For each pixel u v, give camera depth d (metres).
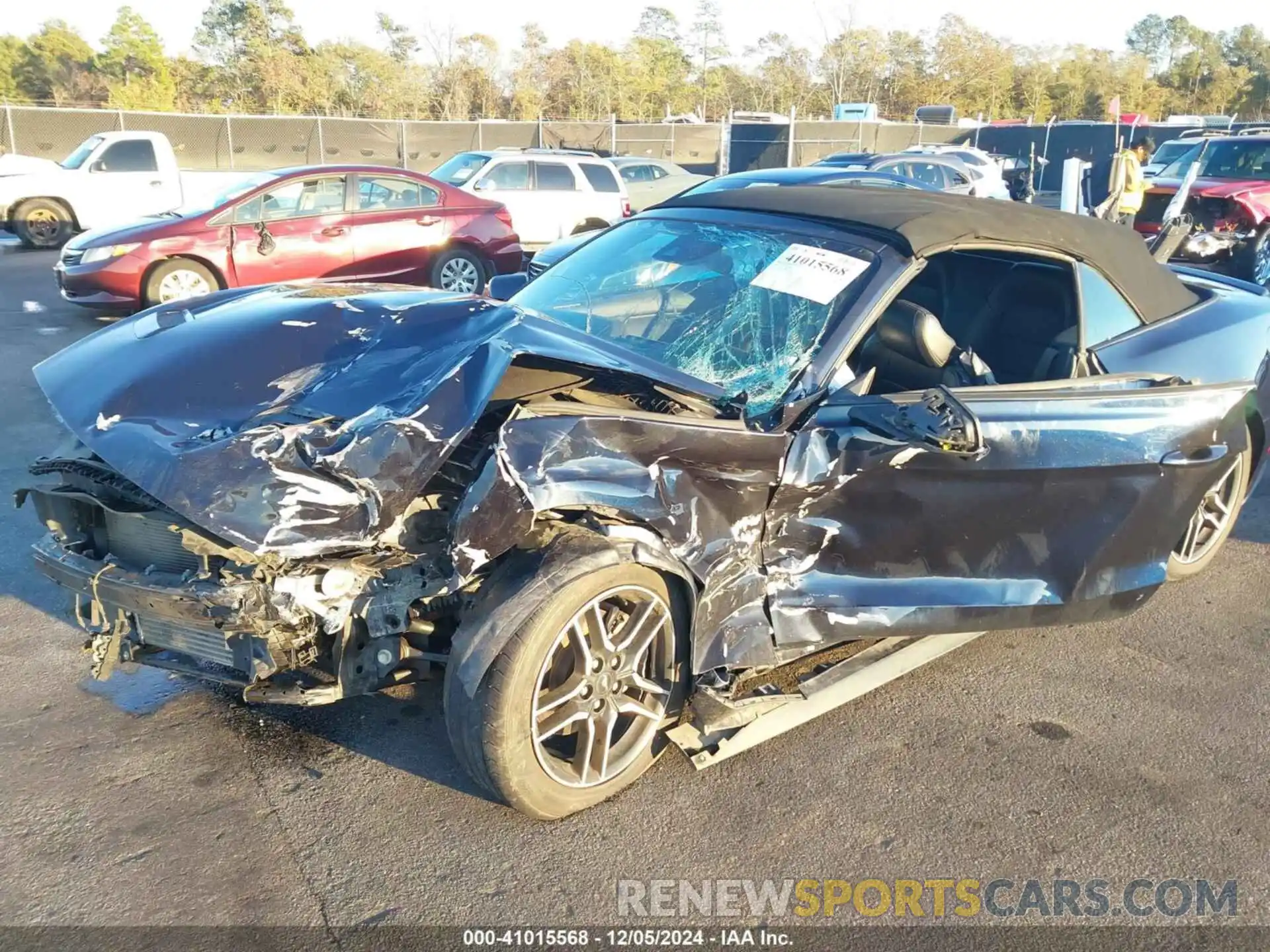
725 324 3.30
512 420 2.53
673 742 3.05
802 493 2.90
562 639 2.62
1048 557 3.33
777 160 28.20
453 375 2.68
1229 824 2.88
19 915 2.38
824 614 3.06
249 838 2.68
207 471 2.41
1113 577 3.46
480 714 2.55
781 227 3.62
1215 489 4.27
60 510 2.89
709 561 2.82
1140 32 77.88
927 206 3.55
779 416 2.93
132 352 3.07
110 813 2.75
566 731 2.83
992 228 3.47
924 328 3.22
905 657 3.53
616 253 3.93
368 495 2.44
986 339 3.98
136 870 2.54
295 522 2.38
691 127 27.77
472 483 2.57
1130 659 3.83
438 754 3.09
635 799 2.90
